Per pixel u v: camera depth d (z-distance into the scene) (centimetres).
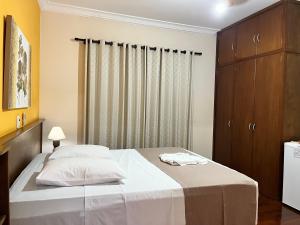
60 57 353
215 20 381
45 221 152
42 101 349
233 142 393
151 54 389
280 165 303
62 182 172
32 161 244
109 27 372
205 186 186
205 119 441
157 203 172
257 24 343
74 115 363
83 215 158
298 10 303
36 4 304
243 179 204
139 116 385
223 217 188
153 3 322
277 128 307
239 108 379
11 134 175
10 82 168
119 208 165
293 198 284
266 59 326
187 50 411
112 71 369
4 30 165
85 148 250
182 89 413
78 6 342
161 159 265
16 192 161
